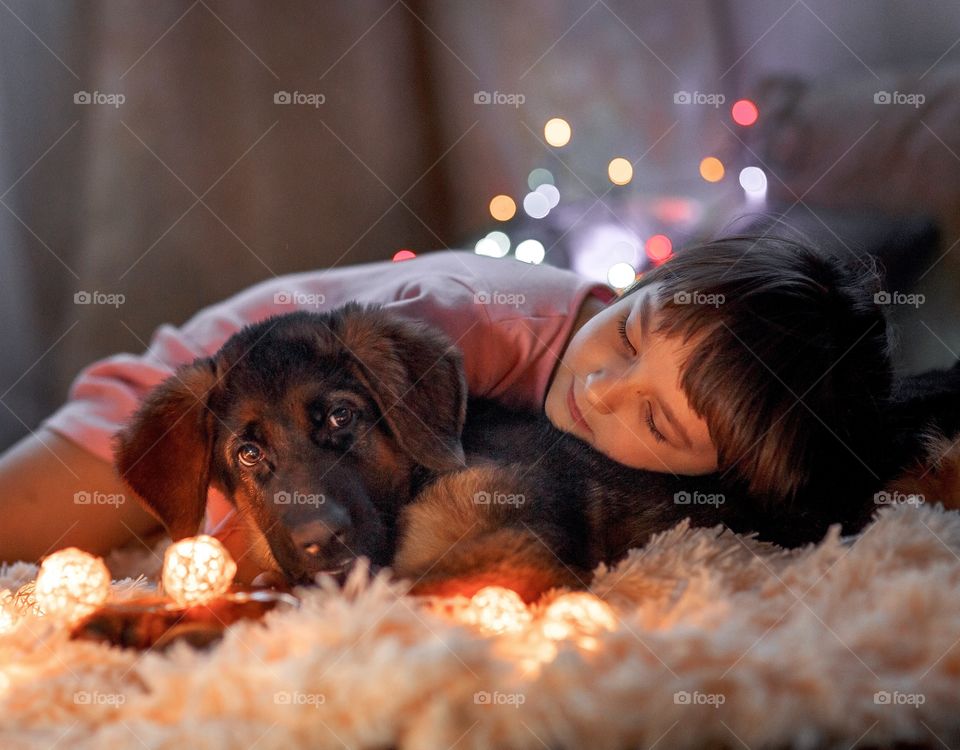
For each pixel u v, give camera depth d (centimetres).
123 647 120
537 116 390
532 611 124
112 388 188
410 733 101
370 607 112
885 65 359
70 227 330
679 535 142
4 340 314
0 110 316
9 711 107
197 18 344
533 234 317
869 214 295
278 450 138
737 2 374
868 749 105
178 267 343
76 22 328
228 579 126
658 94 381
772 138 338
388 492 142
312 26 365
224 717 104
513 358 167
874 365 162
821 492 159
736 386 148
